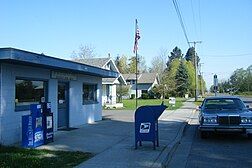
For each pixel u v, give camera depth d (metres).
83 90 21.12
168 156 10.94
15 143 13.32
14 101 13.48
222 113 14.90
